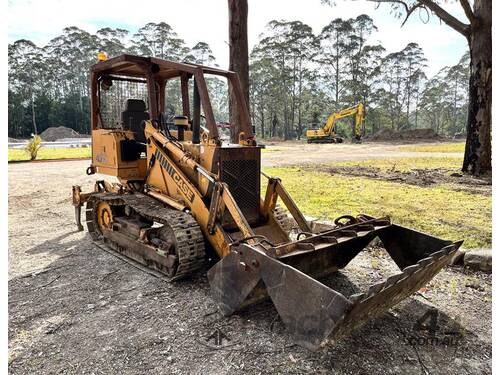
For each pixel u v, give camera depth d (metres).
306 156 20.80
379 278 3.95
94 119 5.46
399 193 8.27
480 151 11.58
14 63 65.44
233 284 3.01
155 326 3.03
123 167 4.88
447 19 11.85
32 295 3.62
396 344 2.78
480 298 3.53
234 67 6.95
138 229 4.38
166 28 62.91
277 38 62.97
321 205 6.93
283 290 2.54
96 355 2.65
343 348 2.72
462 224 5.51
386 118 67.06
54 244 5.25
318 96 67.44
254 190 4.10
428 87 86.88
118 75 5.43
